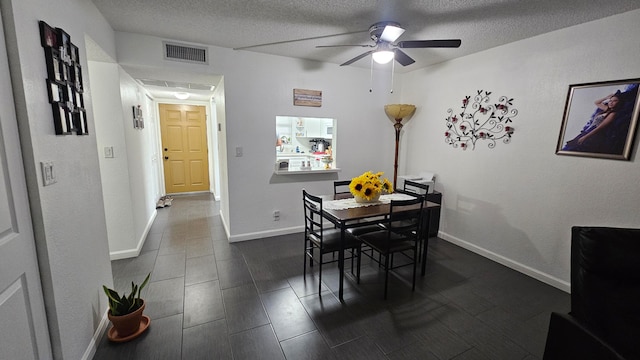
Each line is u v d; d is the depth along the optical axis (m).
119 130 2.84
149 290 2.42
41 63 1.29
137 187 3.34
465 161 3.34
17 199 1.13
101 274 1.91
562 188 2.46
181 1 2.05
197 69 3.03
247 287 2.49
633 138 2.04
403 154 4.31
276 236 3.71
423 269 2.74
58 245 1.35
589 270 1.39
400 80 4.23
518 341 1.88
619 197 2.13
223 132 3.49
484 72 3.05
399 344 1.83
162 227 4.04
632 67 2.03
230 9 2.17
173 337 1.86
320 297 2.35
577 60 2.31
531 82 2.63
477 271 2.83
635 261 1.32
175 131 5.91
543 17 2.20
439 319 2.09
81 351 1.56
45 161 1.27
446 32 2.55
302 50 3.19
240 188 3.45
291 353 1.75
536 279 2.68
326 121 5.54
